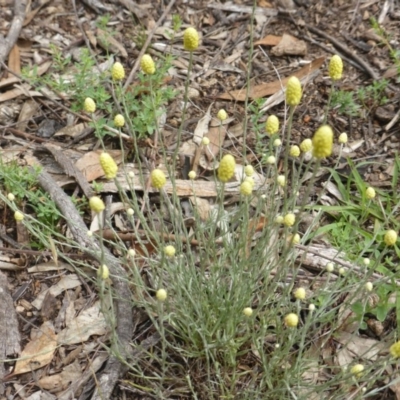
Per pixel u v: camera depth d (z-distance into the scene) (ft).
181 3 3.29
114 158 2.50
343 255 2.16
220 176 1.50
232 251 1.81
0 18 3.12
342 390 1.65
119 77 1.77
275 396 1.70
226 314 1.75
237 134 2.65
